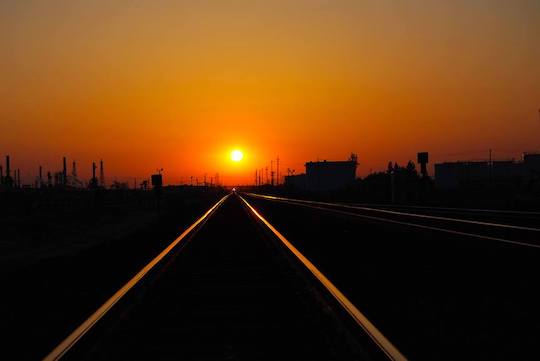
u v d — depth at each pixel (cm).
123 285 1365
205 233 2923
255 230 3072
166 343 801
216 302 1116
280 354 739
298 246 2233
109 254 2200
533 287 1258
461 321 936
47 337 866
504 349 759
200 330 879
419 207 5534
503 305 1070
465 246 2111
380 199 8331
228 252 2041
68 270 1753
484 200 6962
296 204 7244
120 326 905
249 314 1001
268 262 1750
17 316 1038
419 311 1018
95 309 1084
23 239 3819
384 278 1415
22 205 7762
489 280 1362
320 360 710
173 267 1644
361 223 3538
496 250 1958
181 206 8338
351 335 802
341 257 1869
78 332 845
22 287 1420
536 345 781
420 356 723
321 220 3938
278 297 1164
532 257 1761
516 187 9275
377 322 927
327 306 1014
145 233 3300
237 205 7012
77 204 8619
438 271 1523
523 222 3219
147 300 1130
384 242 2373
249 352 751
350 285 1311
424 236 2553
